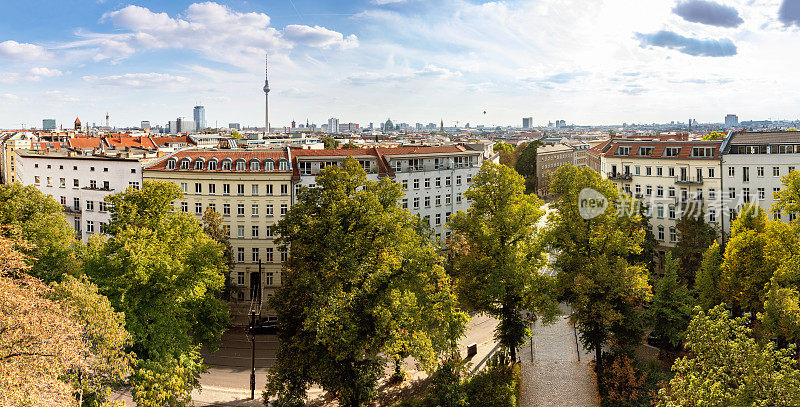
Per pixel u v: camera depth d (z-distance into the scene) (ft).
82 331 111.45
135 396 134.72
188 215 188.75
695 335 109.19
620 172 317.22
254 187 285.43
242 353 220.64
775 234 175.52
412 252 161.99
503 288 175.11
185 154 299.58
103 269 157.07
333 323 143.23
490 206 189.98
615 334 183.62
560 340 225.76
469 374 185.47
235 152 298.76
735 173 281.74
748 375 98.78
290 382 154.92
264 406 172.96
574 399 171.83
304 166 291.99
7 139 593.83
